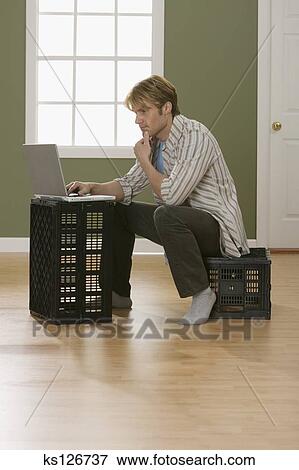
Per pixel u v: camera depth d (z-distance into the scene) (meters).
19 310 4.27
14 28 6.90
